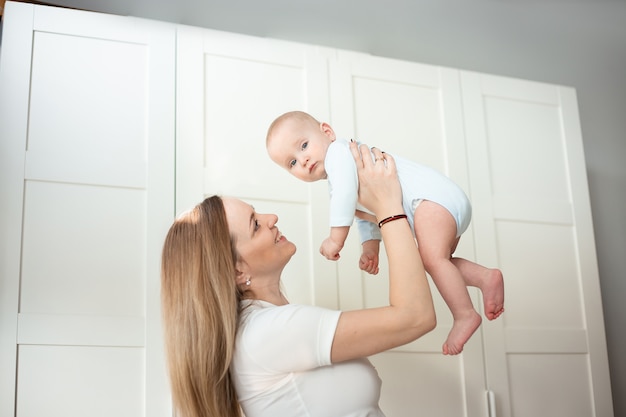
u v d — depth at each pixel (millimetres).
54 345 2006
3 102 2139
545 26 3262
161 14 2586
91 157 2178
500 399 2459
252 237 1657
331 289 2309
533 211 2744
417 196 1826
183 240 1610
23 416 1937
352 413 1489
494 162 2744
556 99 2938
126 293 2102
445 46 3047
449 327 2443
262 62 2469
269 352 1488
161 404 2055
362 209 1923
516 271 2645
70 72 2232
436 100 2711
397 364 2342
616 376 2871
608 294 2994
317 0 2861
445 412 2367
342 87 2561
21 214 2066
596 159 3186
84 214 2125
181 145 2283
